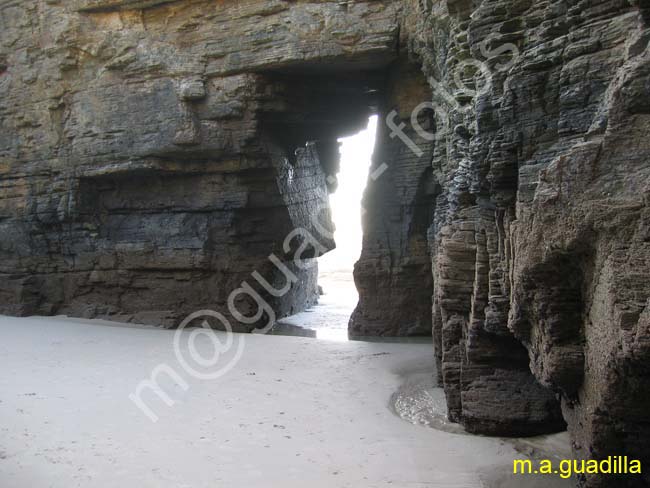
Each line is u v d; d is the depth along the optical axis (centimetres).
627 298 552
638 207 554
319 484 872
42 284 2367
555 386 714
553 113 737
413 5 1684
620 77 580
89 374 1466
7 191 2380
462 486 858
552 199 635
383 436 1059
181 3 1988
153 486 871
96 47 2089
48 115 2244
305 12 1838
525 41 805
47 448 1005
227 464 945
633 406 591
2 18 2277
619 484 653
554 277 666
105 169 2147
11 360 1602
